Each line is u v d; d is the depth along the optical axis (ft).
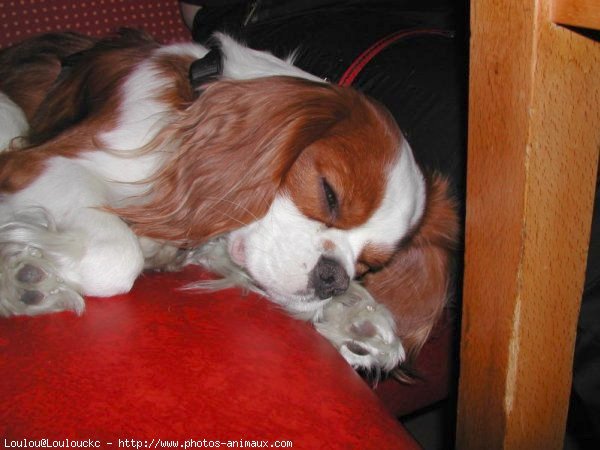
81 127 1.85
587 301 1.53
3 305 1.51
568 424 2.24
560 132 1.14
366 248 1.86
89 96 1.94
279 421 1.21
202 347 1.34
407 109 1.96
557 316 1.26
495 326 1.27
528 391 1.29
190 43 2.09
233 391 1.25
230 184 1.83
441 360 2.15
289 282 1.78
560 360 1.30
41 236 1.57
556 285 1.24
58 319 1.44
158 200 1.84
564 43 1.10
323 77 2.13
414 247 2.06
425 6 2.39
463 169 1.89
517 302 1.22
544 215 1.18
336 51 2.17
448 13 2.35
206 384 1.26
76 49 2.21
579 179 1.18
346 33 2.21
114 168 1.83
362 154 1.80
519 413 1.29
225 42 2.04
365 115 1.84
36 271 1.52
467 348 1.34
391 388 2.07
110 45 2.06
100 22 2.47
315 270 1.78
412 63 2.01
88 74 1.99
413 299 2.10
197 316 1.45
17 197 1.69
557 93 1.12
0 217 1.65
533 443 1.33
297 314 1.73
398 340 1.97
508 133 1.16
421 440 2.56
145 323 1.40
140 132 1.84
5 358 1.27
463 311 1.33
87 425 1.16
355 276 1.94
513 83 1.13
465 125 1.85
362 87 2.05
